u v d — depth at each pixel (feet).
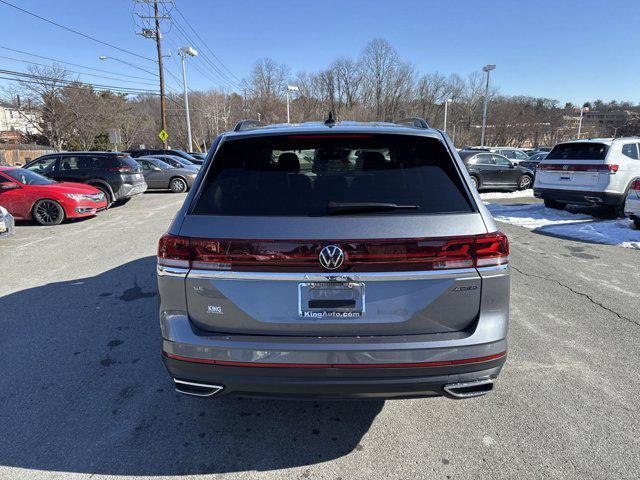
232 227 6.76
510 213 35.55
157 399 9.60
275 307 6.75
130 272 19.02
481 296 6.82
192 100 244.01
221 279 6.76
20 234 28.89
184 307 6.97
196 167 60.95
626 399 9.41
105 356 11.50
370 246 6.52
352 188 7.15
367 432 8.48
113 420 8.86
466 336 6.75
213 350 6.76
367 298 6.68
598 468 7.39
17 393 9.80
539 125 287.89
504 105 270.87
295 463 7.66
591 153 31.55
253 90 272.51
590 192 31.07
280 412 9.16
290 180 7.32
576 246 23.61
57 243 25.64
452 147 7.83
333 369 6.61
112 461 7.72
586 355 11.41
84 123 128.98
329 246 6.49
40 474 7.41
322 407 9.34
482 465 7.52
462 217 6.84
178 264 6.87
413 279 6.64
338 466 7.58
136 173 43.16
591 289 16.60
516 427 8.52
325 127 8.25
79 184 35.42
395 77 243.40
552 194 33.78
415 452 7.89
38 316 14.16
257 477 7.34
